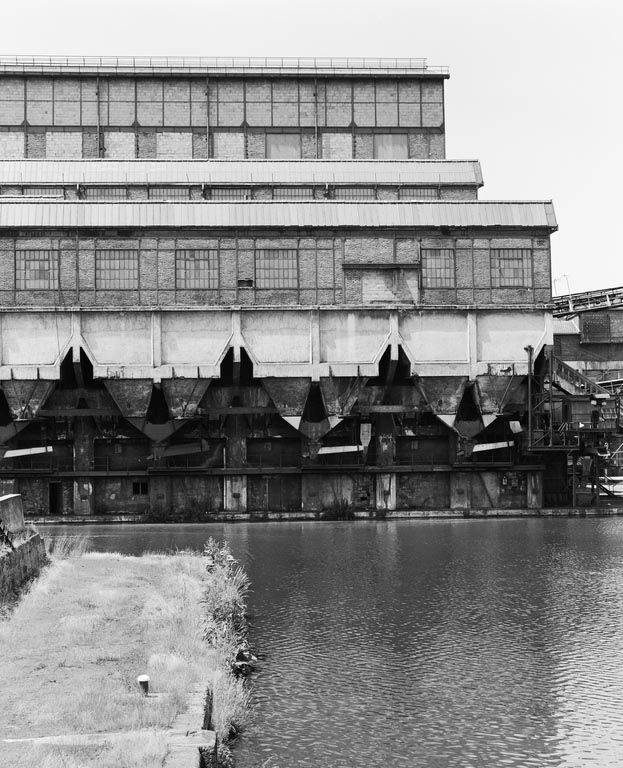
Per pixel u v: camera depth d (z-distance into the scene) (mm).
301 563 36375
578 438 53438
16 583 25109
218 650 20953
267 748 17203
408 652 23406
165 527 49781
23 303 51344
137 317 51625
